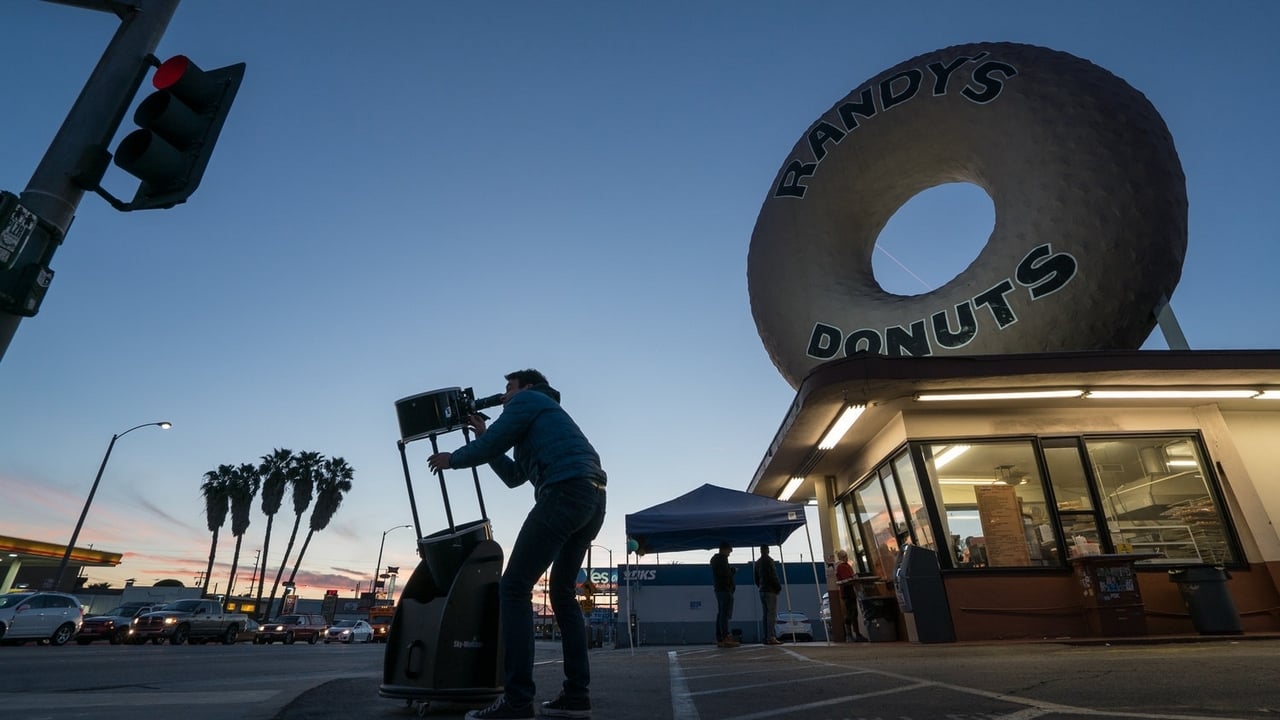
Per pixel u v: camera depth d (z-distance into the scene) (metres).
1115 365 7.73
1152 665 3.76
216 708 2.83
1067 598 8.02
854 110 11.93
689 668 4.81
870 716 2.28
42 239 2.80
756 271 12.08
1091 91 9.88
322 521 45.75
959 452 8.82
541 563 2.38
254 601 42.81
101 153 3.04
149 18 3.34
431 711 2.57
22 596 18.31
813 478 13.19
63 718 2.48
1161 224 9.14
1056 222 9.26
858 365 7.94
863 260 11.45
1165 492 8.63
